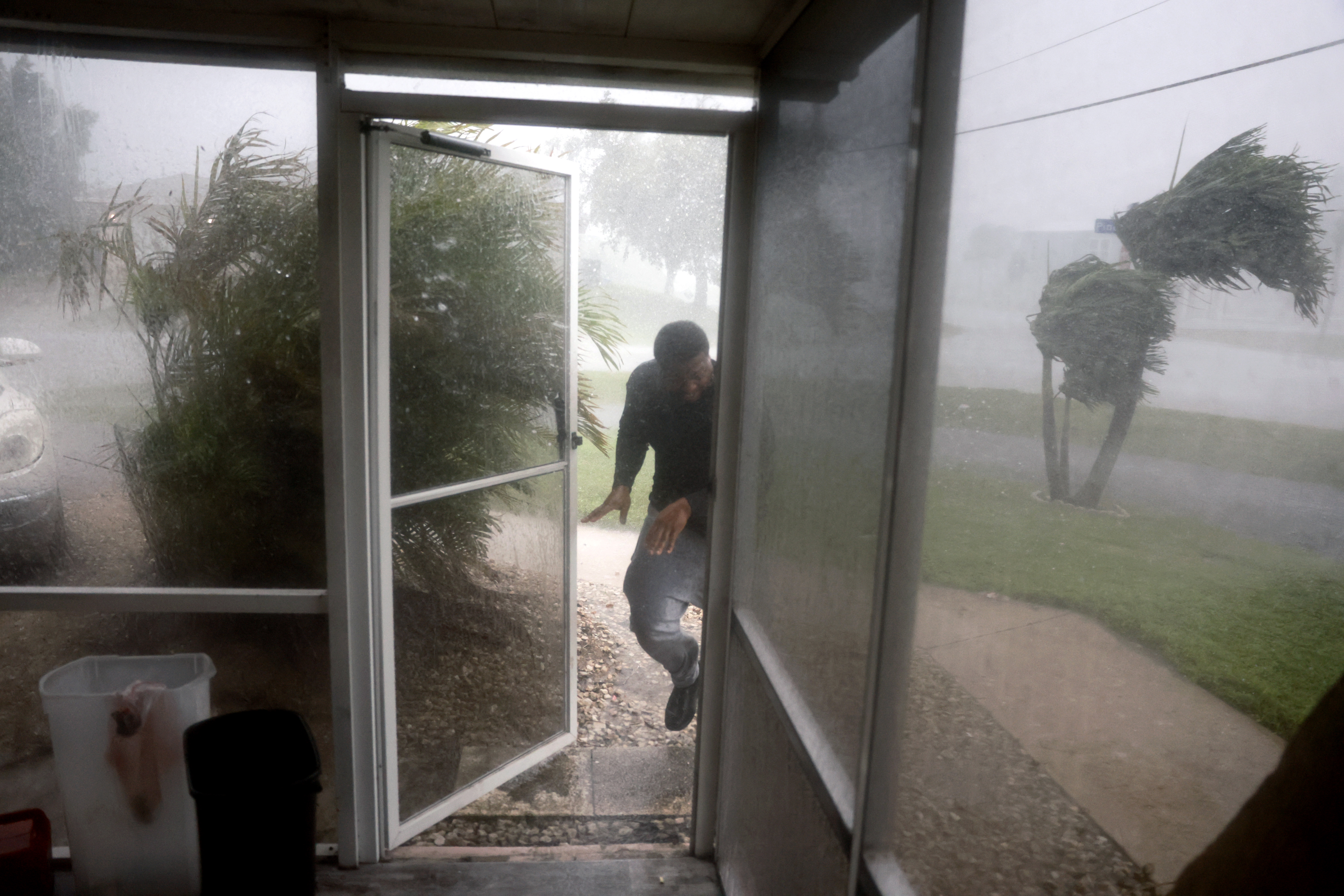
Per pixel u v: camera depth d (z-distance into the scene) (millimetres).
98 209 2158
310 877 2027
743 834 2205
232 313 2232
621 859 2570
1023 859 785
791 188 1858
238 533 2324
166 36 2102
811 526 1644
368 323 2285
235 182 2189
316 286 2248
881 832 1195
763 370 2107
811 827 1593
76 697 2082
